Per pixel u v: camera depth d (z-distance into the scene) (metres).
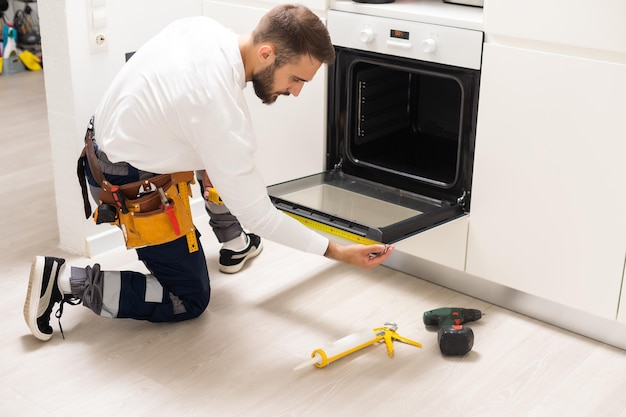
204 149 1.99
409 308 2.65
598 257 2.31
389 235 2.26
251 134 2.00
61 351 2.39
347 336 2.38
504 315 2.61
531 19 2.23
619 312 2.32
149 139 2.10
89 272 2.40
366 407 2.14
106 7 2.80
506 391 2.21
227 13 2.95
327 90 2.77
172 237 2.30
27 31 5.61
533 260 2.46
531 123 2.32
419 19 2.46
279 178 3.06
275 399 2.17
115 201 2.24
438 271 2.79
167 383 2.24
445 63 2.44
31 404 2.14
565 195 2.32
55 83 2.83
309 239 2.12
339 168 2.85
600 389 2.22
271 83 2.02
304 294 2.73
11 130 4.36
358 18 2.59
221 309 2.63
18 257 2.98
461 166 2.53
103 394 2.19
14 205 3.42
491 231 2.52
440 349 2.38
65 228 3.04
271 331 2.51
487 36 2.35
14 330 2.50
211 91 1.96
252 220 2.06
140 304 2.43
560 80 2.23
